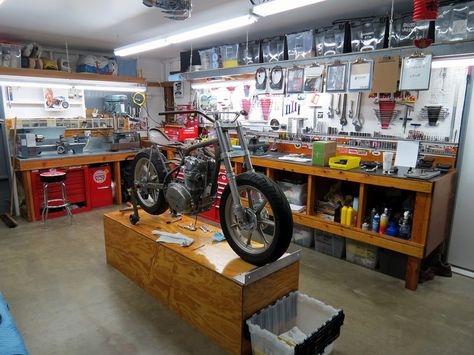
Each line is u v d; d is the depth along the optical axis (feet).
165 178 8.97
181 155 8.86
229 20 9.77
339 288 9.58
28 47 15.33
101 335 7.45
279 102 15.24
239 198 7.09
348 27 11.64
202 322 7.42
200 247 8.04
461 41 9.05
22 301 8.71
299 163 11.96
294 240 13.05
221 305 6.83
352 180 10.47
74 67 19.17
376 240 10.10
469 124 10.19
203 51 16.83
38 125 16.56
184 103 20.84
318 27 13.57
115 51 14.74
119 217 10.31
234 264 7.13
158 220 10.05
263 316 6.83
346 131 13.15
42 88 17.49
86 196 16.47
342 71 11.84
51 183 14.35
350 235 10.75
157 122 22.71
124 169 17.89
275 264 6.97
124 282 9.69
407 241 9.45
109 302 8.70
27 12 11.92
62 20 13.01
